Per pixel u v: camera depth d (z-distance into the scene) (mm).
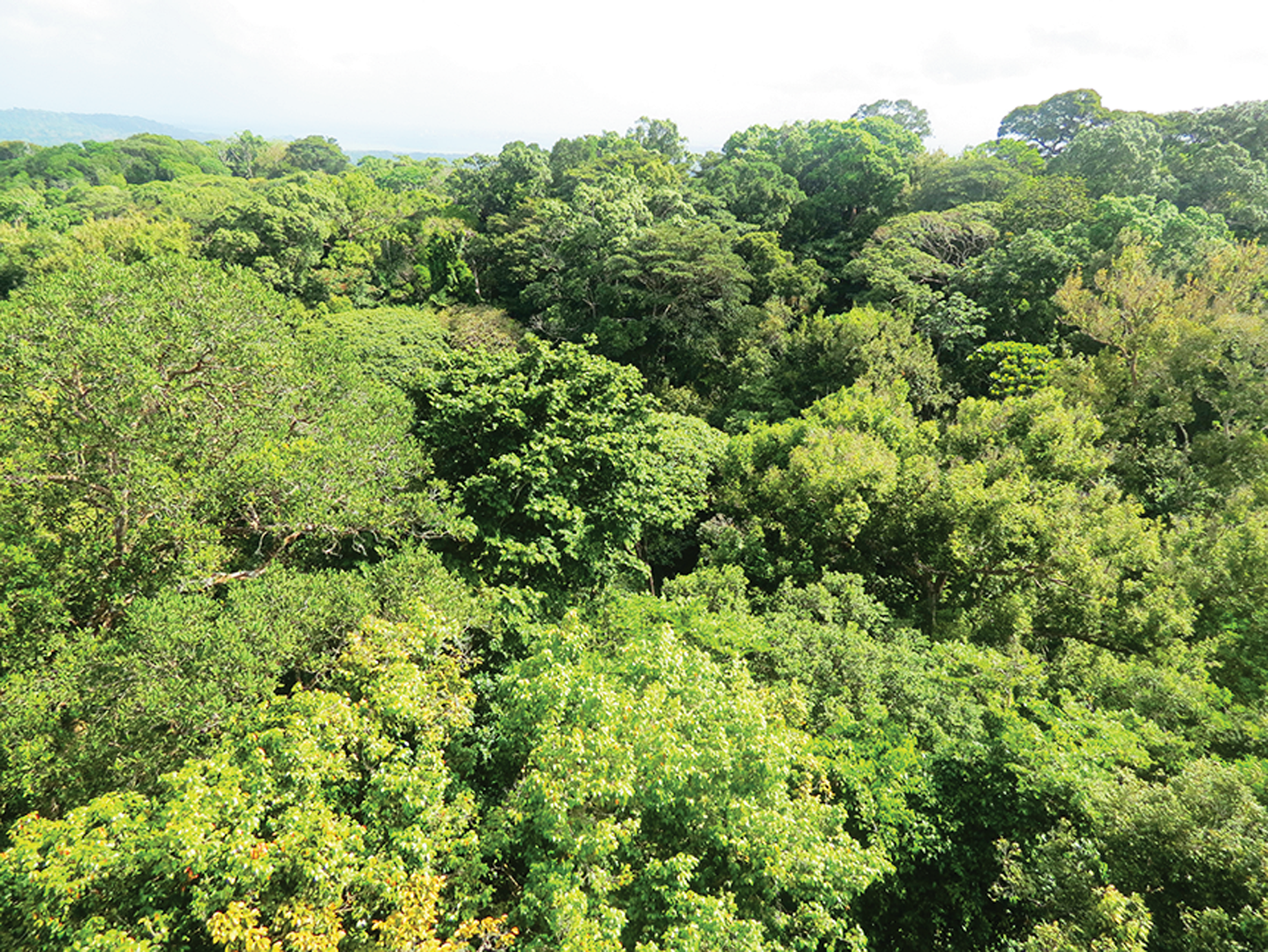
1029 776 9641
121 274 13836
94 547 10258
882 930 10180
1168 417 23438
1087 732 10961
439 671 9781
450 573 13031
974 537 17750
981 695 12781
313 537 12922
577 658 9883
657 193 49156
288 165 111562
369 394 16344
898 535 19875
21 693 8250
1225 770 8117
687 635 13211
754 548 19250
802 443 21734
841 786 10195
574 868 7508
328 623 10320
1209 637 14625
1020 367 27656
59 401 11492
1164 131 54062
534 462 14859
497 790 9789
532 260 46688
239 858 6121
